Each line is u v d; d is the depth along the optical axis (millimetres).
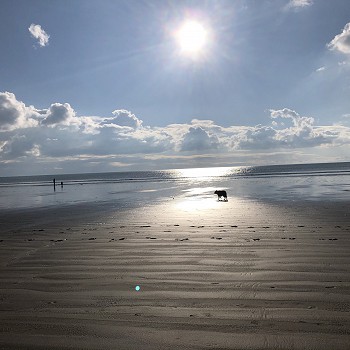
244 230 11602
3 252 9305
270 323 4363
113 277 6570
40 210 21938
